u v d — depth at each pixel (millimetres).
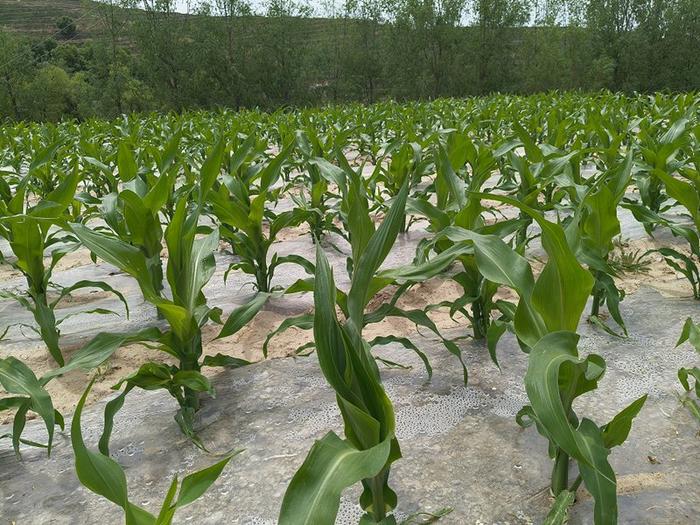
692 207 2855
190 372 2098
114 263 2113
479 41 48156
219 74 44406
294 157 7332
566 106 10094
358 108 14008
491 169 3908
